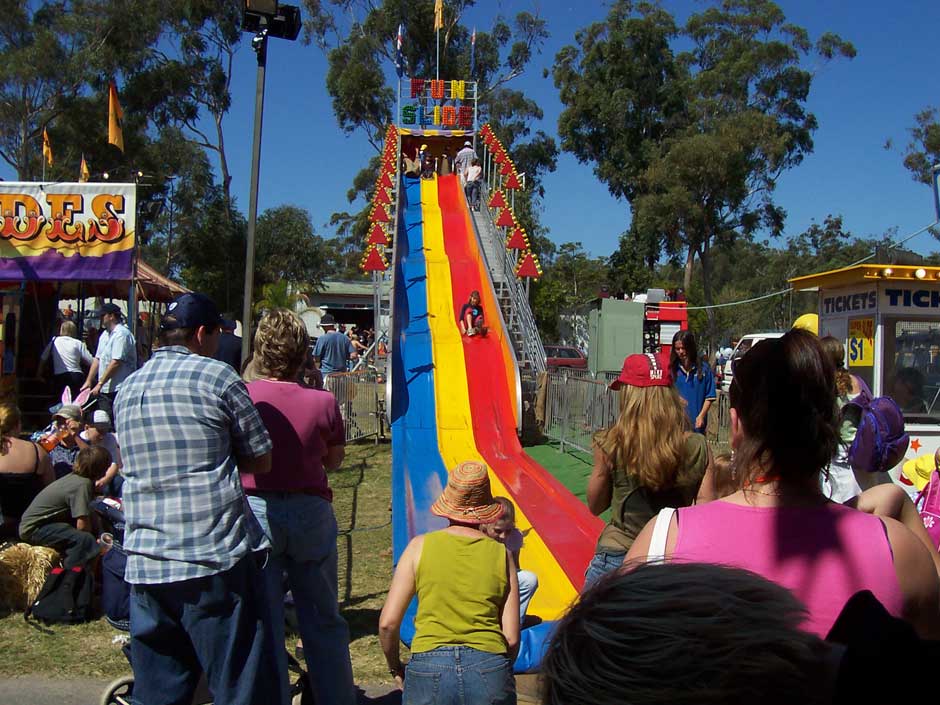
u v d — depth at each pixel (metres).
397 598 3.80
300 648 5.61
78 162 41.44
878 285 8.54
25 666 5.36
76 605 6.20
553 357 30.61
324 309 46.94
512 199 31.95
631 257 47.69
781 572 2.08
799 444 2.21
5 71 38.44
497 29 50.28
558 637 1.14
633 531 4.16
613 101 48.47
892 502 2.89
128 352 10.73
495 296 19.17
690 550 2.17
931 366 8.56
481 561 3.76
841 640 1.18
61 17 40.06
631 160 49.22
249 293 6.50
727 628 1.03
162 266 53.22
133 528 3.68
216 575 3.59
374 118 49.34
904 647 1.10
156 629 3.66
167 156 44.41
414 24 48.59
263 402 4.33
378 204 25.28
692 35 49.88
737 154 43.25
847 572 2.05
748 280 74.75
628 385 4.19
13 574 6.36
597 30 50.31
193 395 3.73
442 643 3.65
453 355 16.95
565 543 8.56
